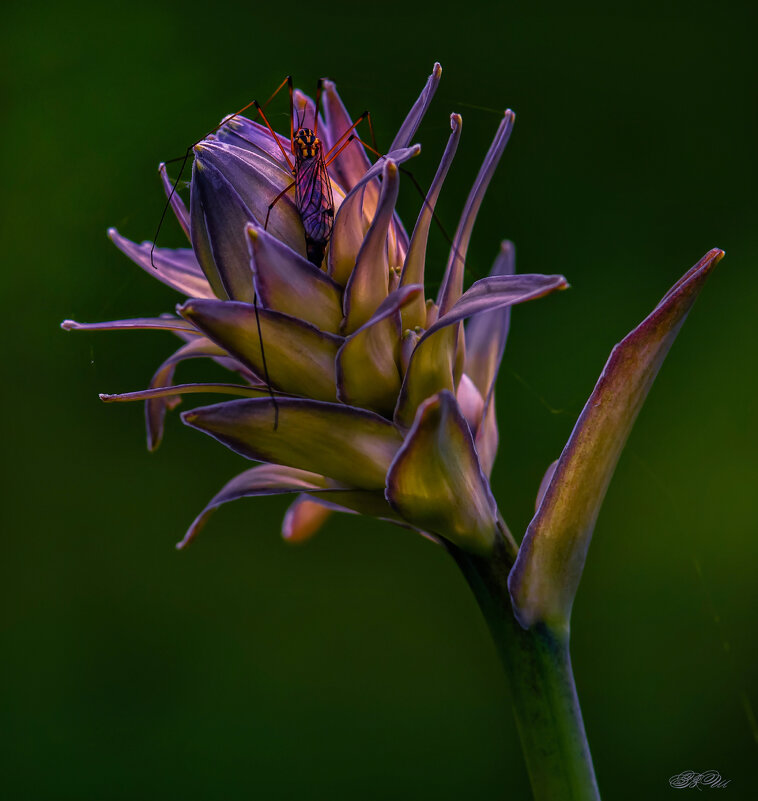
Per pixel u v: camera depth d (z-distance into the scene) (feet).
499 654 1.44
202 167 1.42
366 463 1.43
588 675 2.59
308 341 1.41
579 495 1.43
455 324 1.43
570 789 1.43
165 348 2.75
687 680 2.54
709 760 2.49
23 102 2.82
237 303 1.41
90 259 2.74
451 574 2.71
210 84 2.82
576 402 2.64
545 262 2.73
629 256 2.75
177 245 1.89
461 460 1.43
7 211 2.79
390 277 1.43
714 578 2.59
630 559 2.65
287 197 1.43
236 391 1.43
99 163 2.78
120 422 2.82
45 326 2.78
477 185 1.43
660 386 2.75
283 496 2.81
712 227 2.77
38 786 2.61
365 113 1.48
